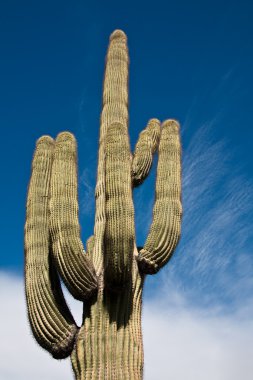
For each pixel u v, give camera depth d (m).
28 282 8.12
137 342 7.86
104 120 9.40
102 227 8.45
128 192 7.73
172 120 9.16
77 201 8.02
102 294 7.86
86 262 7.76
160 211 8.33
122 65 9.86
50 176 8.90
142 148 8.95
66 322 7.90
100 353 7.62
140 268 8.22
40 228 8.46
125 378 7.57
